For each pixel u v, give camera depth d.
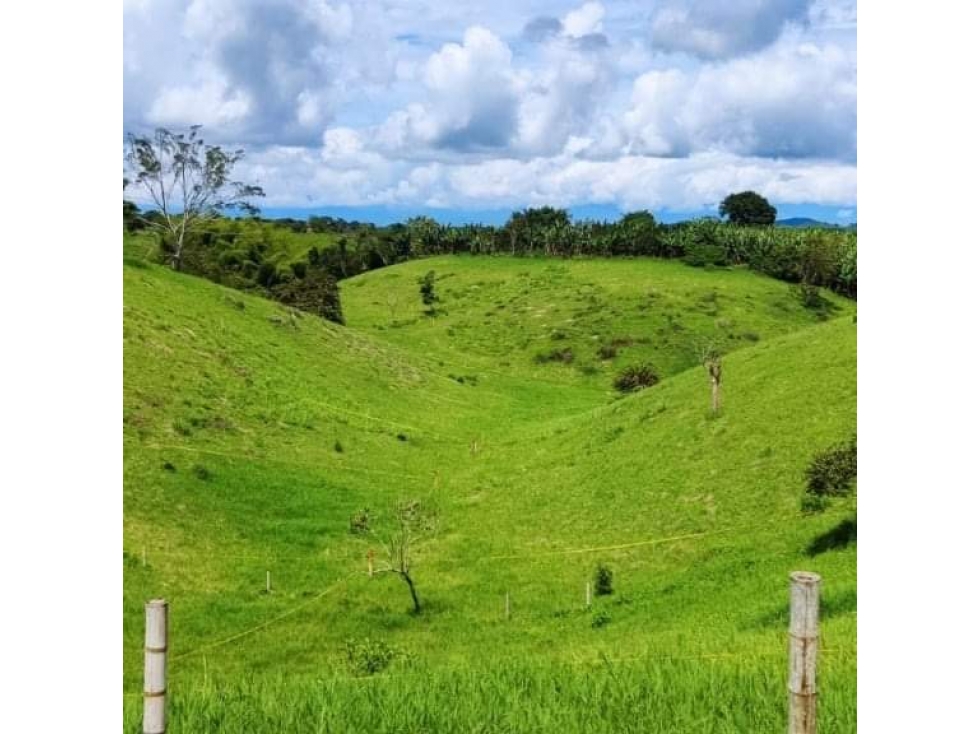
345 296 136.38
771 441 47.44
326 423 64.62
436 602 38.12
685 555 40.00
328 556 43.59
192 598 37.47
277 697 9.98
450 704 9.73
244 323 78.44
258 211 103.50
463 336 113.62
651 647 18.50
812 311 116.12
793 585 6.56
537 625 34.75
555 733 9.08
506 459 59.97
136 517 44.09
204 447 53.91
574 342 106.56
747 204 150.38
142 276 77.81
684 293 118.88
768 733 8.75
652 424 56.28
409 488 55.22
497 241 156.50
